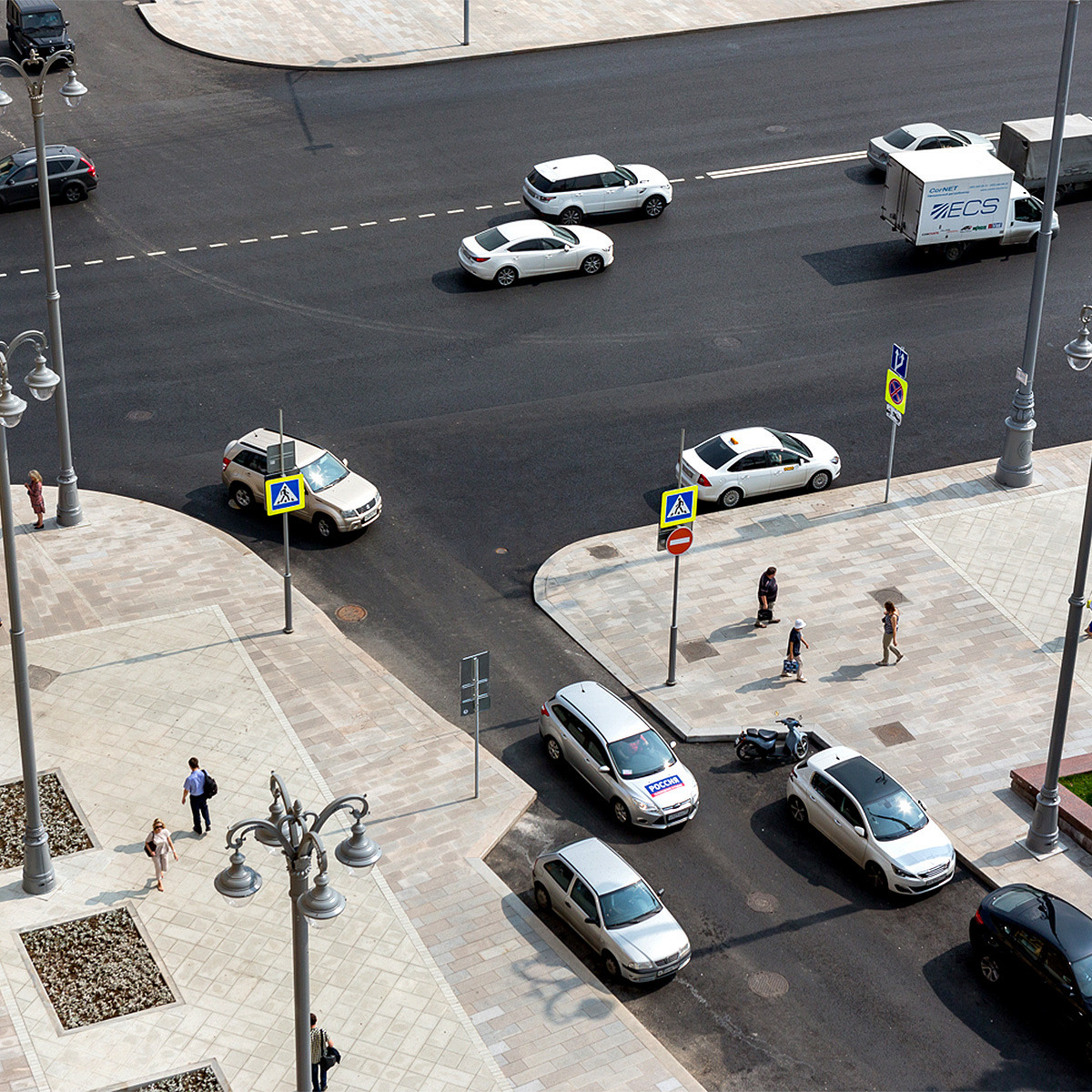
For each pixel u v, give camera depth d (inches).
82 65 2442.2
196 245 1961.1
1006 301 1918.1
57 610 1378.0
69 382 1684.3
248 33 2576.3
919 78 2479.1
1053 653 1381.6
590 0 2758.4
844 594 1443.2
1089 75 2503.7
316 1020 970.7
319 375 1723.7
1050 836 1165.7
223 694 1291.8
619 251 2005.4
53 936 1058.7
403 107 2349.9
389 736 1256.8
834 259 1996.8
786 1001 1044.5
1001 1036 1021.8
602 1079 968.9
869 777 1171.3
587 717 1219.9
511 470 1592.0
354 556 1475.1
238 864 821.2
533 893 1124.5
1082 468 1637.6
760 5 2738.7
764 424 1674.5
